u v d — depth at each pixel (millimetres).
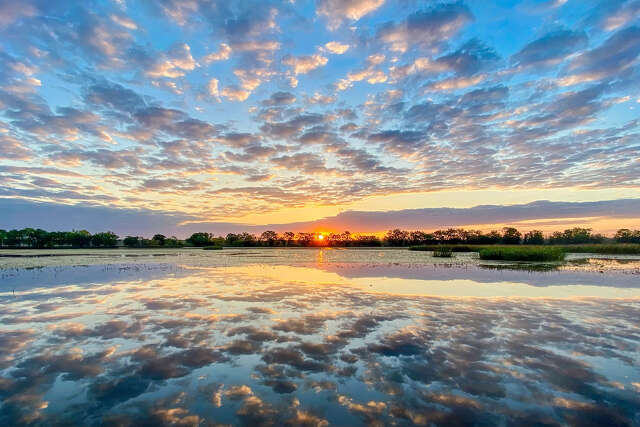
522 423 4445
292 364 6352
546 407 4832
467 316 9812
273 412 4715
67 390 5363
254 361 6484
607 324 8969
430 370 6078
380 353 6895
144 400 5047
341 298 12555
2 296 12953
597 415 4617
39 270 23047
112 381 5656
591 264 27734
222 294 13398
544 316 9812
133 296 12938
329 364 6352
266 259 36625
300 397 5129
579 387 5422
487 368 6156
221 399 5070
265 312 10305
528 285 15836
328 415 4645
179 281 17344
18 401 5027
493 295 13211
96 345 7352
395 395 5188
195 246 94875
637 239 74125
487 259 34250
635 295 13156
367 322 9164
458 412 4715
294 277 19203
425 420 4520
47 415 4656
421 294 13398
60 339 7742
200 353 6895
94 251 58438
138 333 8180
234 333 8180
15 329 8531
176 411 4746
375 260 34094
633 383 5547
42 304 11453
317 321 9266
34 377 5812
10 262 30094
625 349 7098
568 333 8180
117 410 4773
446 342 7543
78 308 10844
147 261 32500
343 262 31547
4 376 5855
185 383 5590
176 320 9375
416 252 54312
